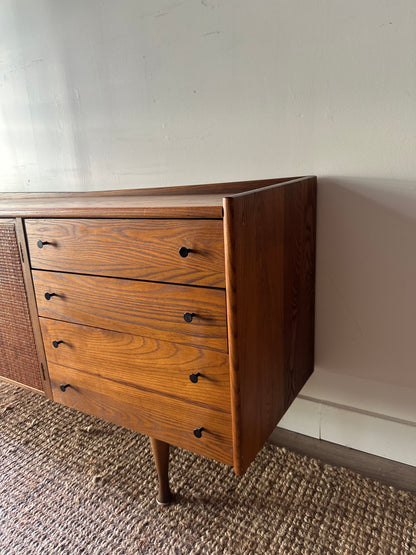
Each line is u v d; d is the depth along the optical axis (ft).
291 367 3.74
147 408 3.41
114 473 4.11
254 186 3.99
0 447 4.55
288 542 3.30
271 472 4.03
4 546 3.39
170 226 2.79
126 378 3.44
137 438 4.63
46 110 5.07
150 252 2.94
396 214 3.56
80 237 3.27
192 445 3.26
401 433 4.03
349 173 3.66
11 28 4.96
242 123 4.00
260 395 3.18
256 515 3.57
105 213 3.04
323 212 3.86
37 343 3.96
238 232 2.59
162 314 3.04
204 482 3.94
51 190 5.39
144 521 3.56
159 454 3.55
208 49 3.96
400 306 3.75
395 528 3.37
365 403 4.17
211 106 4.10
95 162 4.95
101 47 4.49
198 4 3.89
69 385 3.86
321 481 3.90
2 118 5.44
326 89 3.56
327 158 3.71
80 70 4.69
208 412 3.07
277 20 3.60
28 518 3.64
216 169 4.25
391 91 3.33
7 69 5.16
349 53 3.40
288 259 3.41
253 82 3.84
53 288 3.61
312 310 4.10
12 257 3.80
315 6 3.43
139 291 3.10
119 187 4.88
